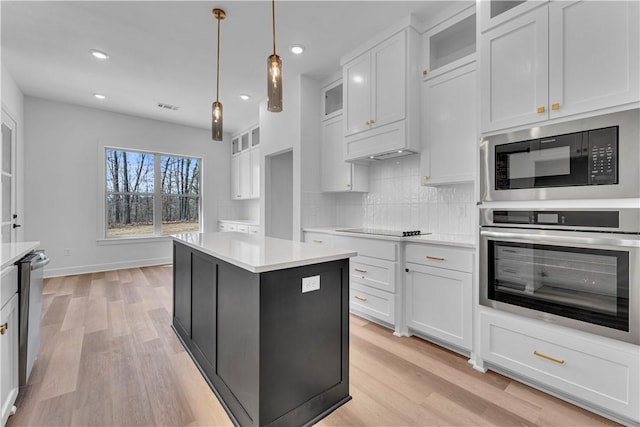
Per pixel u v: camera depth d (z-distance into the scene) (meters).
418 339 2.46
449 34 2.54
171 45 2.89
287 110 3.80
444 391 1.77
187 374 1.95
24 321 1.71
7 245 1.96
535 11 1.69
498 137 1.85
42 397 1.70
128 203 5.14
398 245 2.52
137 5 2.32
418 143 2.64
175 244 2.62
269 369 1.40
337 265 1.68
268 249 1.77
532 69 1.70
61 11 2.39
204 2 2.29
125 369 2.00
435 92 2.53
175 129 5.50
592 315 1.51
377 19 2.55
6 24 2.55
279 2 2.30
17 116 3.81
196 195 5.87
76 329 2.63
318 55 3.12
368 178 3.52
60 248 4.46
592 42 1.49
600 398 1.50
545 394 1.73
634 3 1.38
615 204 1.44
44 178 4.30
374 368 2.01
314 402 1.57
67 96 4.19
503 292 1.85
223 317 1.69
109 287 3.93
